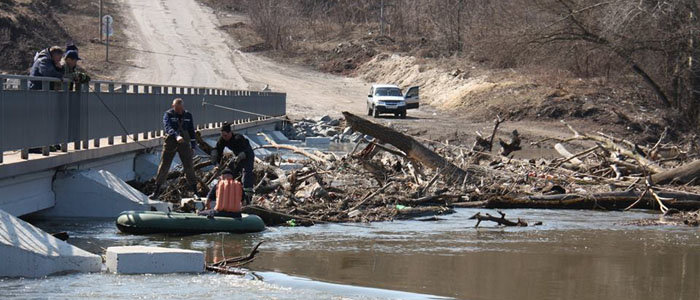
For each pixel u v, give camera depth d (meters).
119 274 13.53
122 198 19.77
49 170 19.33
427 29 110.44
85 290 12.30
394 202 23.41
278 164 29.80
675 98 61.56
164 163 21.22
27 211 18.00
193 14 124.56
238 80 87.25
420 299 12.64
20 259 13.00
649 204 24.73
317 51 108.94
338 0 128.75
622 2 57.25
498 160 32.34
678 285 14.10
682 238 19.23
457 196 24.28
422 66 89.69
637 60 62.31
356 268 14.86
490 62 80.00
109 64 89.00
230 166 21.02
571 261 16.06
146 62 92.81
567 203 24.52
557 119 62.81
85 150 20.61
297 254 16.09
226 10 131.12
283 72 96.81
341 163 29.03
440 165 26.72
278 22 110.38
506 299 12.81
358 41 109.56
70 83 20.53
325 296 12.55
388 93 67.06
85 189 19.80
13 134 16.97
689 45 58.97
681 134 59.19
